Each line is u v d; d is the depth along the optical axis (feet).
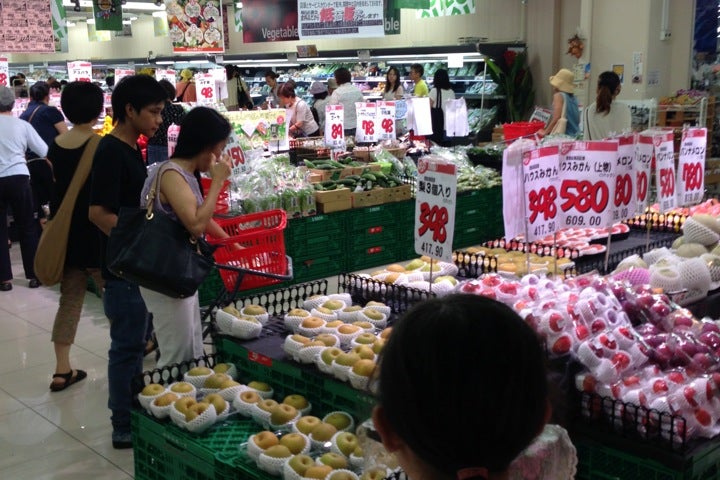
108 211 10.73
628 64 32.89
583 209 10.80
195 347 10.71
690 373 7.75
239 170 17.53
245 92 39.83
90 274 14.17
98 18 37.78
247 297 11.65
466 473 2.98
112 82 52.70
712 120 30.99
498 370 2.97
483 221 23.62
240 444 8.26
